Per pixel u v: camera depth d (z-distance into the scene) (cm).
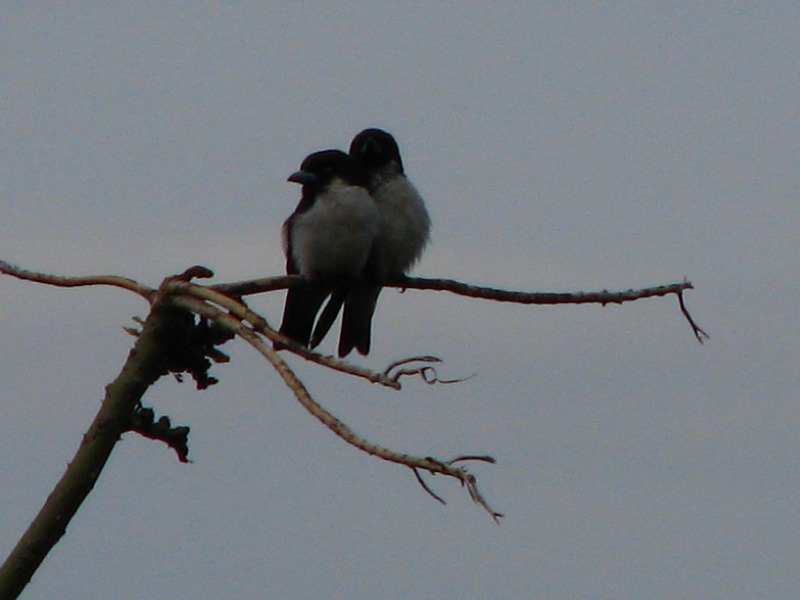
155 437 696
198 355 705
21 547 646
